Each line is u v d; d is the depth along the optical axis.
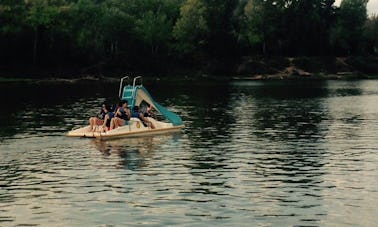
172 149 25.61
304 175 20.25
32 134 30.30
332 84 102.31
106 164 22.08
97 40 120.19
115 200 16.88
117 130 28.75
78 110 45.03
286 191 17.92
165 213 15.59
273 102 55.91
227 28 139.88
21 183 18.97
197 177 19.86
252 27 144.50
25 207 16.19
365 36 158.25
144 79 115.81
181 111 45.31
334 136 30.14
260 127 34.12
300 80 122.00
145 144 26.95
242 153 24.67
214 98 61.78
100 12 122.19
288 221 14.91
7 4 107.44
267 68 134.88
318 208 16.08
